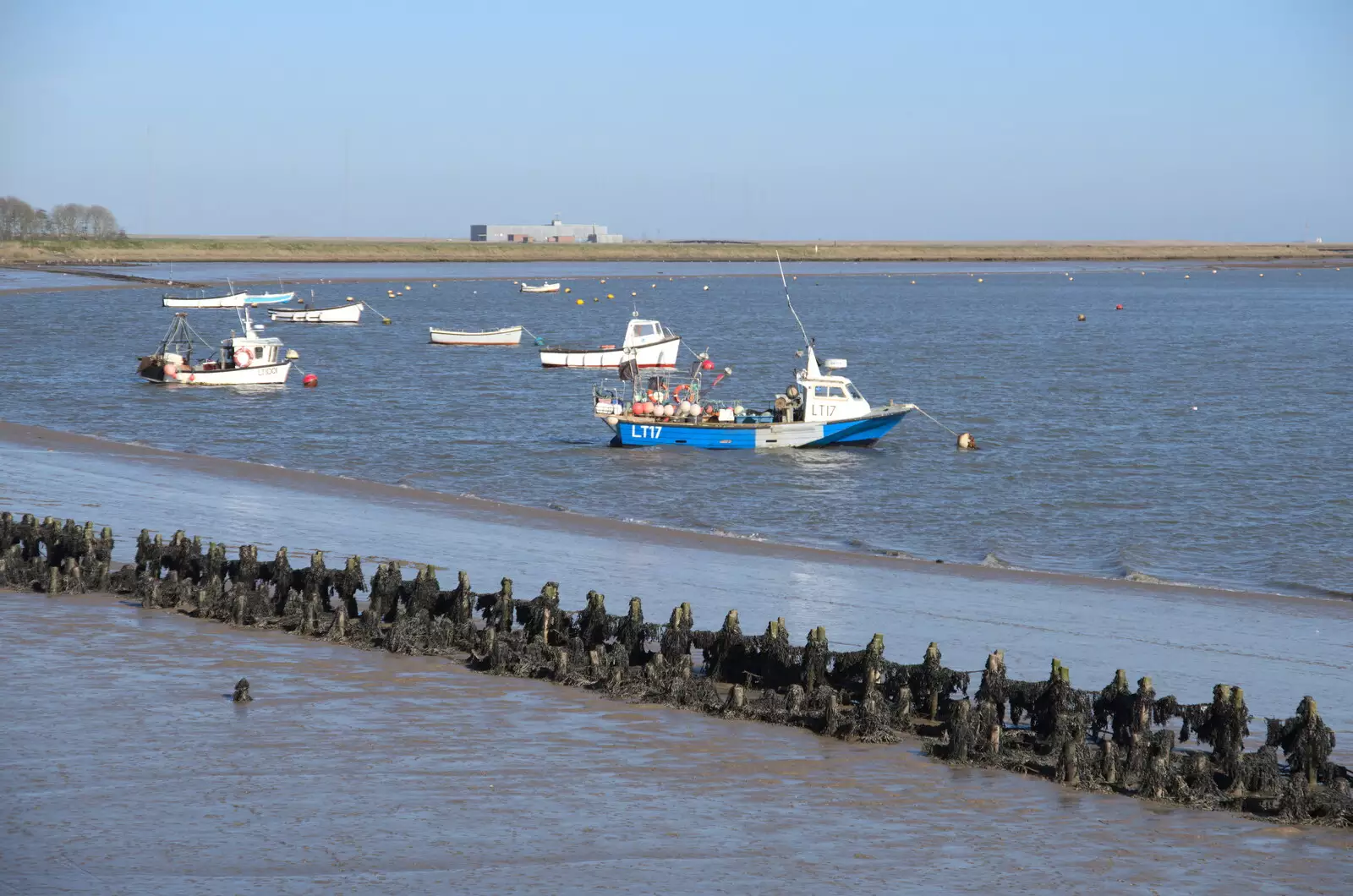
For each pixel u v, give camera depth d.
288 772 23.30
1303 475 60.50
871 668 27.09
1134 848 21.06
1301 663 31.38
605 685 28.12
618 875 19.67
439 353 121.62
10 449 60.38
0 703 26.45
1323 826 22.06
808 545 45.53
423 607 31.75
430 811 21.81
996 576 40.25
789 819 21.86
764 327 155.38
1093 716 25.78
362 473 59.28
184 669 29.08
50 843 20.23
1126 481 59.00
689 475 59.41
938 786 23.44
